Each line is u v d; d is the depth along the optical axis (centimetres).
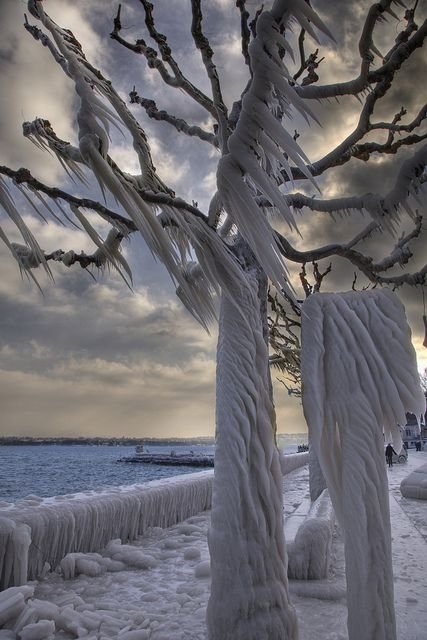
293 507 1055
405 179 300
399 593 446
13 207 246
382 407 267
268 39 221
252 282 311
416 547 646
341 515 266
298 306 289
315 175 362
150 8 361
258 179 245
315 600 441
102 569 532
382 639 244
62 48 268
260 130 240
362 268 371
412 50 278
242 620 258
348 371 270
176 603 423
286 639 264
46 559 511
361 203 327
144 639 339
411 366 271
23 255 380
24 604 383
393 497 1267
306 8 211
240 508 270
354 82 298
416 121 364
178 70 368
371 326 279
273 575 270
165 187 375
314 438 264
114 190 244
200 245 289
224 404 287
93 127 248
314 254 360
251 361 292
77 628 353
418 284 362
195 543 680
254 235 257
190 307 320
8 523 441
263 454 279
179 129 430
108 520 622
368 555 250
